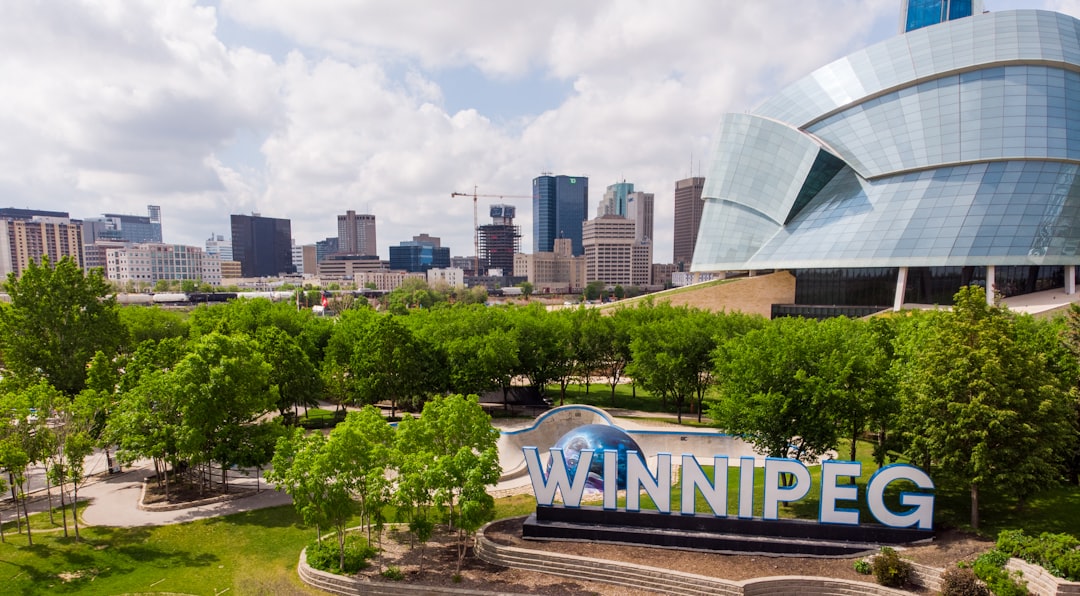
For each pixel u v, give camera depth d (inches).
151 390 1632.6
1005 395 1217.4
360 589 1198.3
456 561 1312.7
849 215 3998.5
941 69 3905.0
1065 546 1115.3
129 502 1705.2
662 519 1337.4
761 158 4623.5
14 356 2183.8
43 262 2304.4
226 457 1656.0
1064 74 3710.6
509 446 2090.3
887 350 1769.2
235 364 1664.6
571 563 1251.8
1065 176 3481.8
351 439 1240.8
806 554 1264.8
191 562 1332.4
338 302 7573.8
